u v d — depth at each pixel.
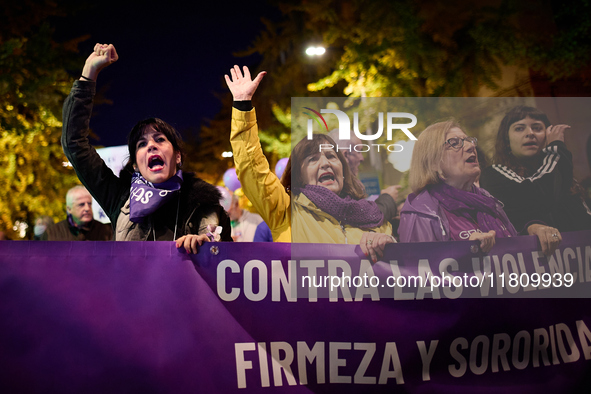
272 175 4.21
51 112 11.45
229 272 3.66
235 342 3.61
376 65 9.58
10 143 11.23
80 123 3.96
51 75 11.14
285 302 3.66
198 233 3.96
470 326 3.67
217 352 3.60
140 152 3.95
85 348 3.53
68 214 8.05
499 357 3.66
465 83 9.12
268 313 3.64
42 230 10.11
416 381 3.62
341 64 9.98
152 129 4.03
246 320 3.63
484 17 8.93
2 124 11.07
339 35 9.69
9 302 3.53
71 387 3.50
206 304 3.63
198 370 3.57
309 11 9.95
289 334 3.63
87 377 3.51
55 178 12.48
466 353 3.65
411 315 3.67
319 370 3.62
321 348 3.63
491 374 3.65
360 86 9.62
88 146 4.03
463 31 9.15
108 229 8.16
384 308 3.68
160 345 3.57
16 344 3.50
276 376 3.60
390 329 3.65
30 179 11.74
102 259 3.62
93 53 3.98
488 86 9.09
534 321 3.71
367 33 9.34
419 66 9.19
